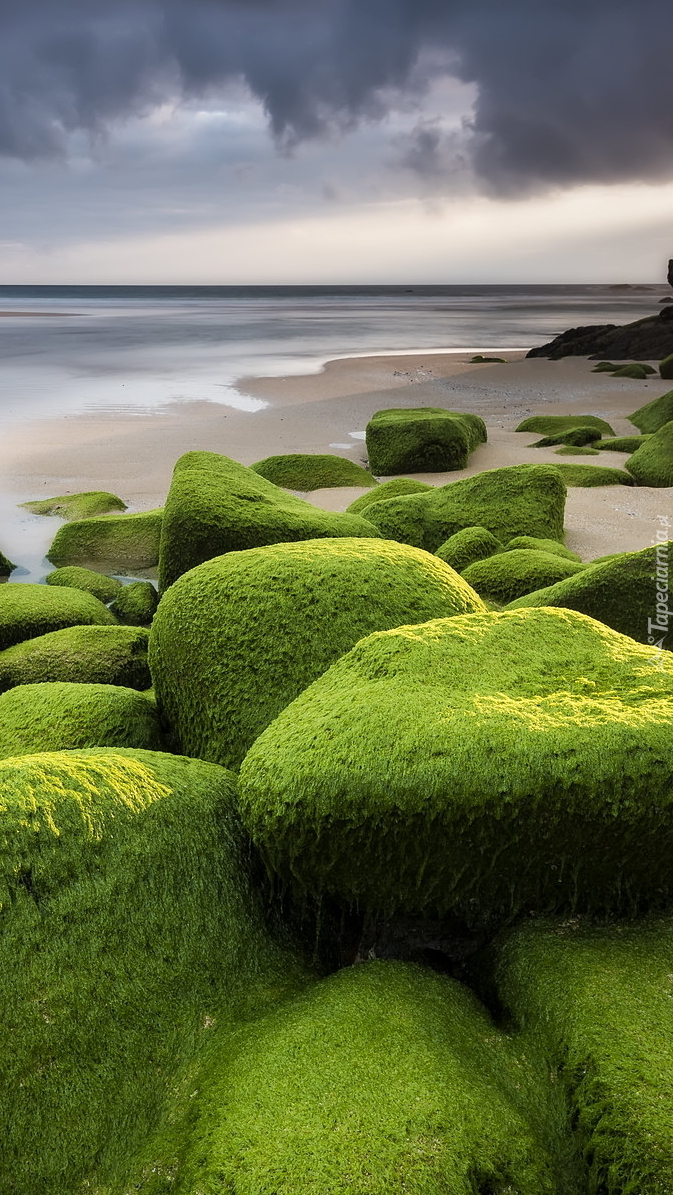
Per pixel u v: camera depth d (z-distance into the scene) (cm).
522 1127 246
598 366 3219
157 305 10862
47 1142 245
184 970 293
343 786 308
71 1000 265
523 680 357
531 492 1017
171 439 1777
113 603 861
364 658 392
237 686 448
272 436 1839
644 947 300
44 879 278
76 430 1866
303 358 3625
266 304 11400
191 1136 247
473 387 2694
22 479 1424
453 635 394
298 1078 255
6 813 281
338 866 319
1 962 259
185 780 350
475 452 1617
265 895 336
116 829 304
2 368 3128
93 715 459
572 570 783
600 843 303
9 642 709
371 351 4103
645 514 1133
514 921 323
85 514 1216
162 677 488
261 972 309
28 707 484
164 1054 272
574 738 304
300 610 463
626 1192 226
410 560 511
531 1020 281
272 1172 227
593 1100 246
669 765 297
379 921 336
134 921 291
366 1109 243
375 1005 286
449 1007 290
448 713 326
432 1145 234
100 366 3231
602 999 273
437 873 314
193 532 812
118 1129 253
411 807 302
